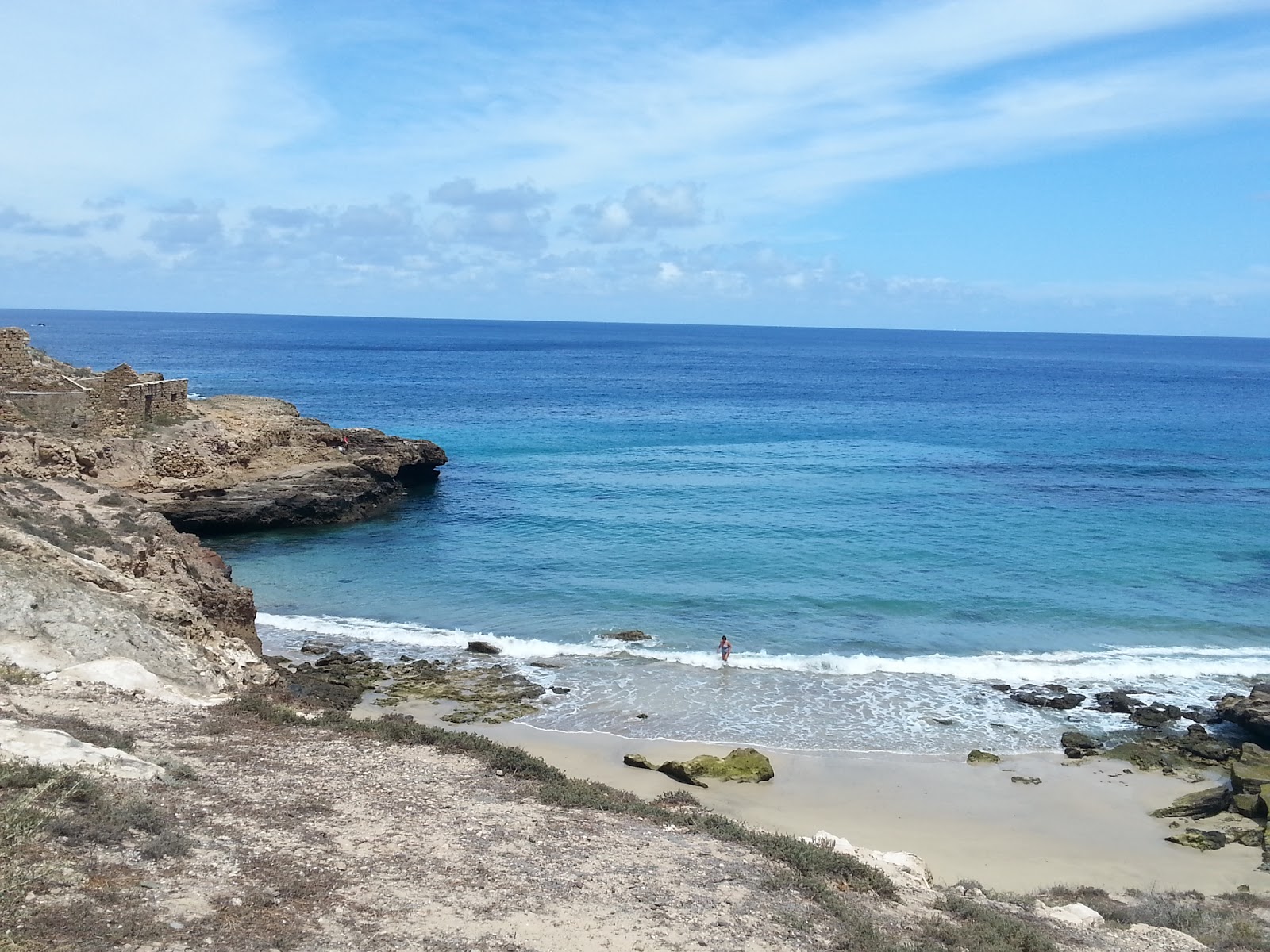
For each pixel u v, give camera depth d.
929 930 12.83
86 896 9.78
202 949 9.28
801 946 11.60
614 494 63.56
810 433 97.25
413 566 46.41
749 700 30.70
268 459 56.50
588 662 33.88
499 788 16.77
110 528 30.72
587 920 11.53
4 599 20.31
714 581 43.94
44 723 15.50
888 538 52.19
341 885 11.61
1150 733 28.98
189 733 17.17
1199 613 40.88
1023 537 53.00
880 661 34.41
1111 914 17.44
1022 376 195.62
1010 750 27.58
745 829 17.27
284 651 34.41
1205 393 158.50
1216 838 22.42
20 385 47.03
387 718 23.97
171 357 189.12
